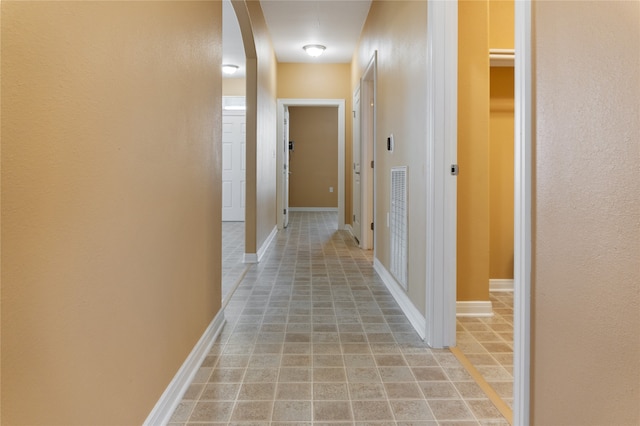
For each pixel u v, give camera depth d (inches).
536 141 44.4
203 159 76.4
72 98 33.8
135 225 46.1
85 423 36.3
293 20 185.3
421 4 89.1
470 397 63.3
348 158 255.8
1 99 26.7
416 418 57.6
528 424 45.8
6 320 27.2
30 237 29.2
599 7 34.3
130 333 45.3
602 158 34.0
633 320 30.8
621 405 32.0
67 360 33.5
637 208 30.4
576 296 37.5
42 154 30.3
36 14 29.6
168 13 55.9
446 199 81.2
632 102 30.8
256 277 140.7
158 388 54.2
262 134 179.3
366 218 193.8
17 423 28.2
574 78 37.8
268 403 61.2
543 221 43.0
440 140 80.7
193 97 68.9
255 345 82.9
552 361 41.5
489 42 110.1
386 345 83.3
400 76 111.7
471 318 100.7
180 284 63.1
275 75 236.1
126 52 43.1
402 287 109.1
